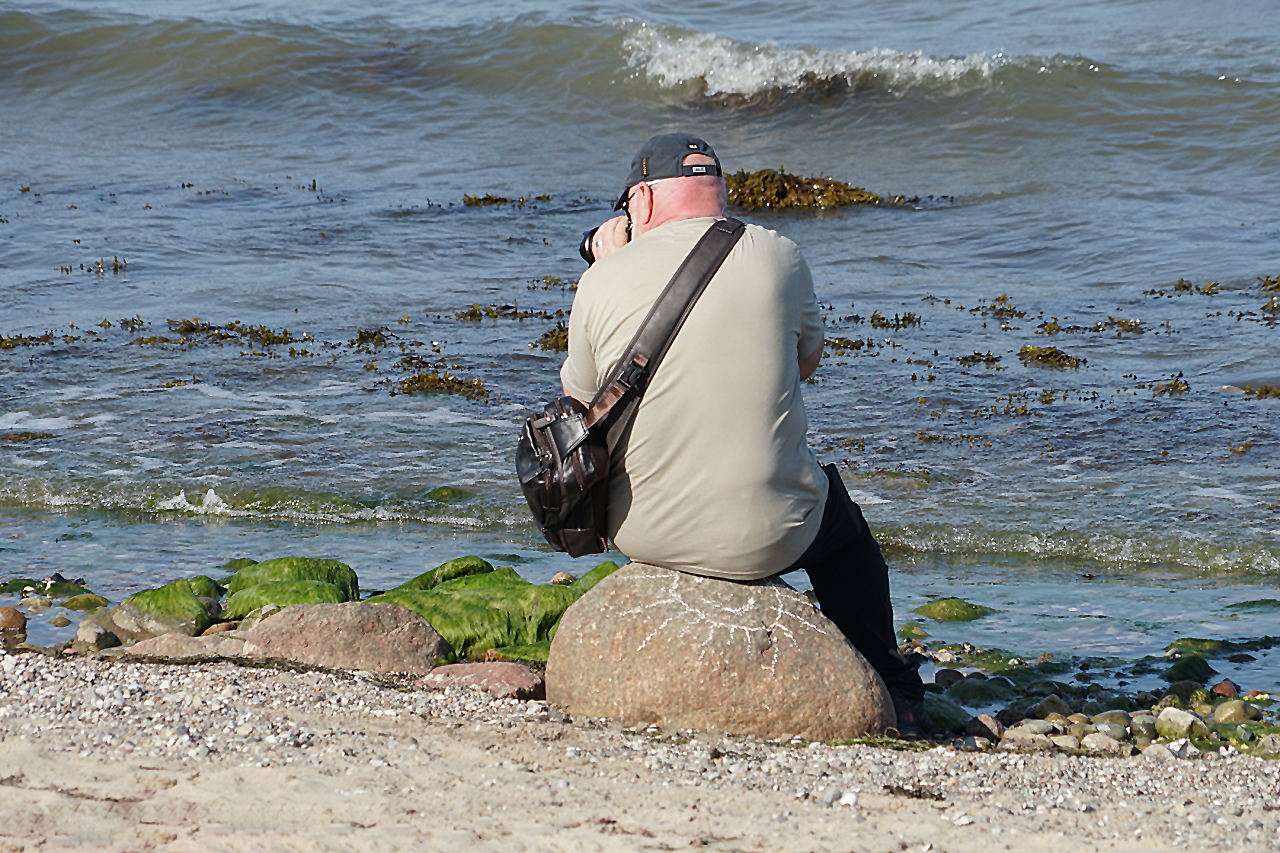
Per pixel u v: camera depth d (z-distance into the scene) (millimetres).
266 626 18062
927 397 37781
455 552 26266
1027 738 15734
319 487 30703
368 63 107750
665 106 98812
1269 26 104688
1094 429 34094
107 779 12328
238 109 100625
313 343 45875
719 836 11117
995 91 90875
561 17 113188
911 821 11641
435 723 14656
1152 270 54656
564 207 73562
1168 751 15000
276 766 12812
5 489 30844
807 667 14844
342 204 73688
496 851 10633
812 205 73062
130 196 75188
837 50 101188
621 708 15023
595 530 15266
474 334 47250
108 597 22984
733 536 14836
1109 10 117188
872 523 27828
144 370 42062
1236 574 24719
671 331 14312
